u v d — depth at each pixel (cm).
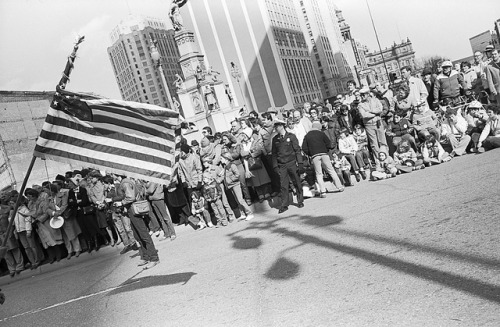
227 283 620
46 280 1077
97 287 834
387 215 730
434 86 1328
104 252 1197
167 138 642
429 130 1105
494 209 594
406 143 1102
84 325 609
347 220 775
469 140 1095
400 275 470
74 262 1196
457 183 809
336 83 12744
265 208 1162
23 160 2294
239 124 1311
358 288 468
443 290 407
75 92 584
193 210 1151
